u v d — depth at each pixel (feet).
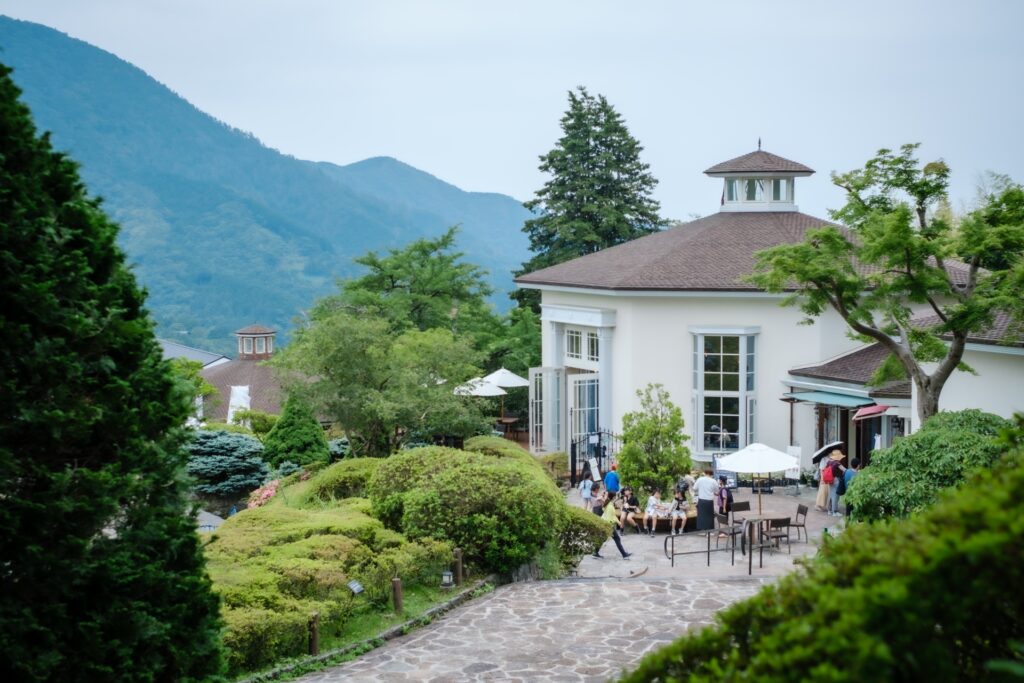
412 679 44.70
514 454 98.89
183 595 35.81
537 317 190.19
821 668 14.46
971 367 77.82
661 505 88.84
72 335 33.22
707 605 56.90
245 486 116.98
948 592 15.30
